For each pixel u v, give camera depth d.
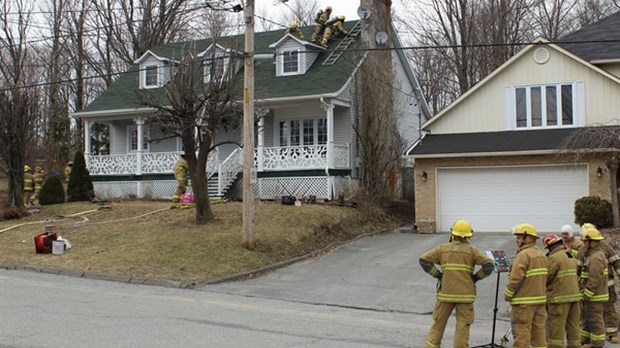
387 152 26.41
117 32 44.97
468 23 38.72
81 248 17.77
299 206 22.81
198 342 9.18
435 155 22.50
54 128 42.31
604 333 9.67
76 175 27.36
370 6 27.16
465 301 8.39
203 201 20.08
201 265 16.19
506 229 22.38
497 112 23.39
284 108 29.42
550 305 9.06
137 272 15.59
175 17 44.59
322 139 28.78
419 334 10.38
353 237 21.62
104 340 9.09
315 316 11.88
